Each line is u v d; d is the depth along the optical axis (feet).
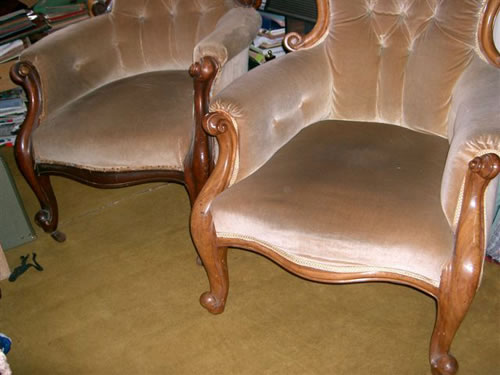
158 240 6.08
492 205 3.82
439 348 4.17
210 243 4.48
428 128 4.78
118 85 5.82
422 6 4.70
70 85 5.61
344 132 4.88
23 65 5.17
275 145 4.62
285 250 4.06
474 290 3.64
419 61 4.69
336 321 4.90
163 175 5.19
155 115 5.14
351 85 5.05
